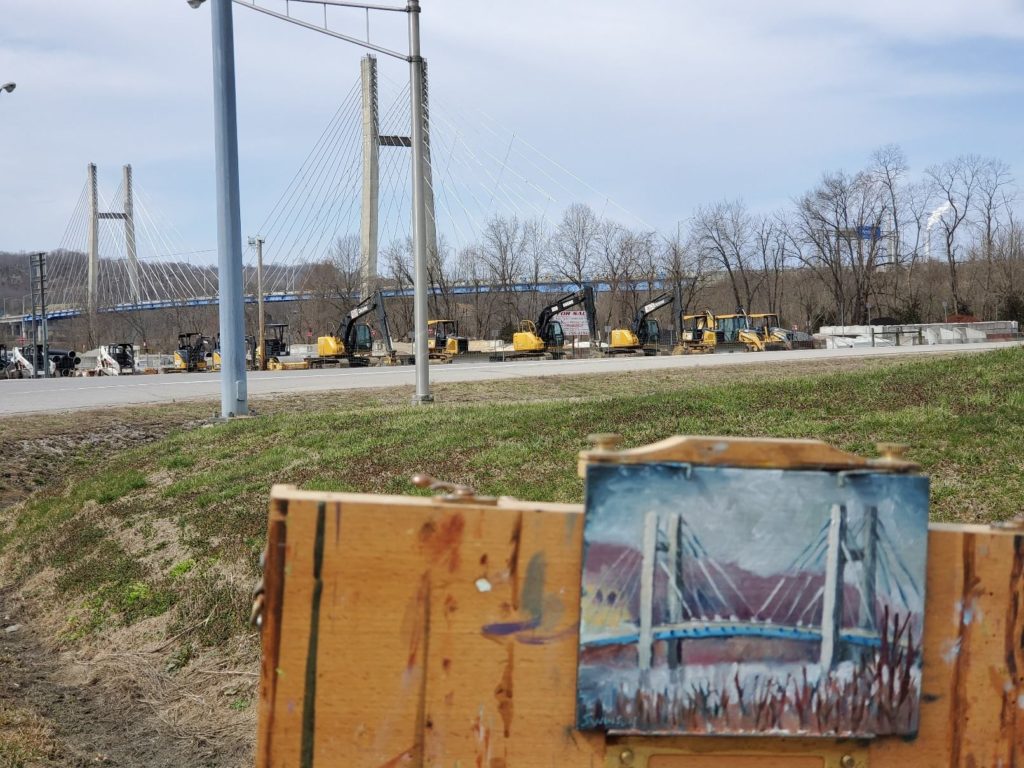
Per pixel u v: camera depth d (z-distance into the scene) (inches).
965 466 338.0
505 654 103.3
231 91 697.6
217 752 218.4
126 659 281.9
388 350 2055.9
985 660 106.2
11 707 231.3
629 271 3144.7
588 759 103.3
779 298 3452.3
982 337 2282.2
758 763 103.3
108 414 746.2
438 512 102.8
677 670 101.4
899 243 2925.7
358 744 103.1
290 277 3683.6
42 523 463.5
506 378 982.4
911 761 105.5
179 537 362.9
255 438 543.2
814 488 102.0
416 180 706.8
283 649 102.3
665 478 101.3
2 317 5659.5
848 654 102.5
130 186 4215.1
